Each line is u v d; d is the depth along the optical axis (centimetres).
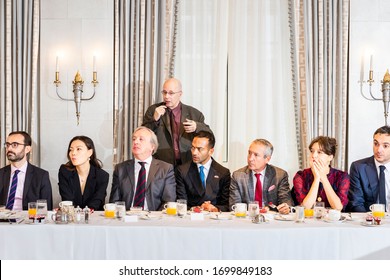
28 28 464
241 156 486
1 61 463
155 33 465
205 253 285
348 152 468
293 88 478
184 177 401
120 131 472
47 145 468
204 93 486
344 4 465
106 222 301
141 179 375
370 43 467
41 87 467
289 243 286
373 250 287
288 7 481
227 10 483
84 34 466
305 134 468
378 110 467
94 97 468
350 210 390
